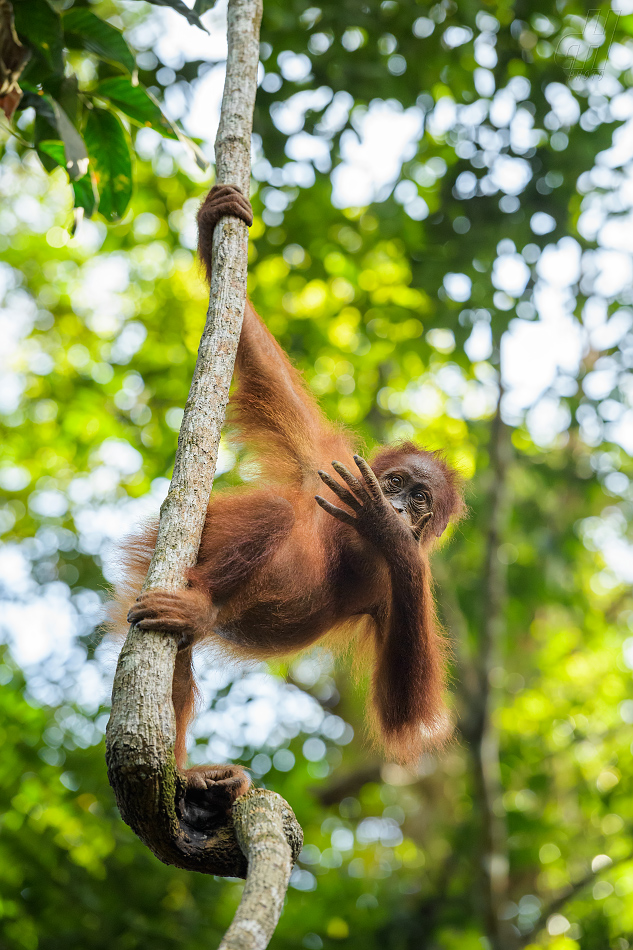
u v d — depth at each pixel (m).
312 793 11.88
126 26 9.73
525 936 8.91
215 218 3.44
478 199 8.06
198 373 2.90
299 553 3.98
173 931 7.55
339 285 10.52
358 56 7.71
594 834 10.15
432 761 11.74
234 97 3.50
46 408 11.25
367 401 10.35
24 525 11.12
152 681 2.48
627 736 10.59
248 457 4.47
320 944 9.25
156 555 2.68
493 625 8.93
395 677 4.12
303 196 8.88
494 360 8.98
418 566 3.91
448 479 4.87
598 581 13.77
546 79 7.71
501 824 8.84
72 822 8.24
